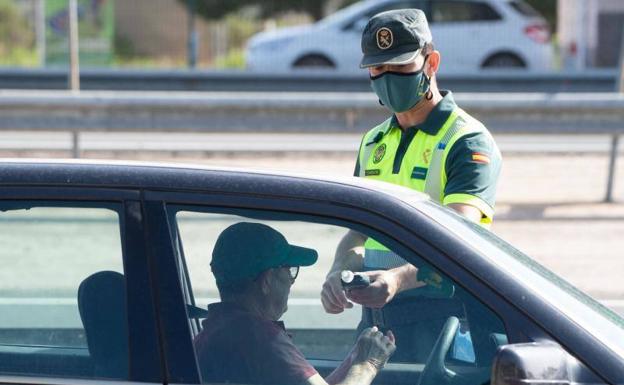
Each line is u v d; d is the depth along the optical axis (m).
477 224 12.80
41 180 11.66
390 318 11.77
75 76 48.16
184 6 102.00
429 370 11.55
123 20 101.31
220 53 110.06
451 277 11.34
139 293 11.24
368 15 79.19
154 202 11.51
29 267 24.67
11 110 41.75
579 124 41.50
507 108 41.50
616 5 87.44
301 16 115.44
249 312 11.91
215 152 48.12
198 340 11.37
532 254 33.09
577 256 32.91
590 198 41.62
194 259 11.62
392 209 11.61
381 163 16.30
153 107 41.75
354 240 11.62
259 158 48.00
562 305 11.29
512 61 80.31
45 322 14.26
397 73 15.48
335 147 50.12
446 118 15.79
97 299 11.48
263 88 72.06
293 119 42.16
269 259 11.86
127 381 11.10
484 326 11.21
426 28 15.68
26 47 121.81
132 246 11.36
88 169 11.75
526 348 10.53
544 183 44.22
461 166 15.34
